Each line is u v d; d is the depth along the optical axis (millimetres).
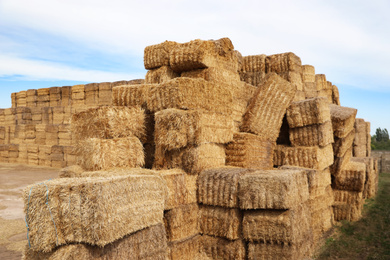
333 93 17938
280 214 5621
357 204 9188
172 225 5668
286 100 8727
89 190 3955
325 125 8531
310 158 8211
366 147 17609
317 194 7840
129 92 7535
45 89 23703
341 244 7324
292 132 8812
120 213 4273
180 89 6020
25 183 13898
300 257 5934
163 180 5250
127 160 6309
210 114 6516
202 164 6379
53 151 20281
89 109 6406
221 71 7945
